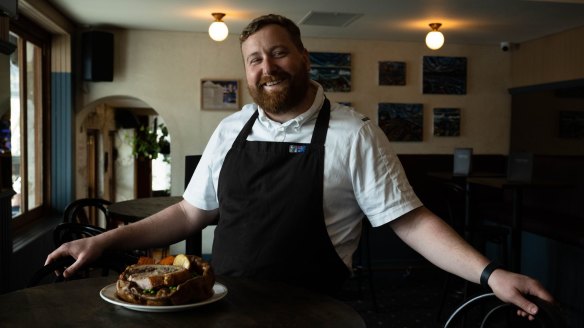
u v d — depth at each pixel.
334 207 1.62
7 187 3.82
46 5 4.99
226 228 1.67
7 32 3.71
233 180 1.66
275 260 1.58
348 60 6.67
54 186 5.89
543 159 6.16
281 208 1.60
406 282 5.65
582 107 5.99
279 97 1.60
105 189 8.83
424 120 6.91
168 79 6.36
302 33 6.39
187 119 6.41
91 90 6.19
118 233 1.66
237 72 6.47
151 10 5.34
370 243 6.32
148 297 1.27
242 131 1.73
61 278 1.84
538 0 4.77
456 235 1.49
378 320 4.50
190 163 3.68
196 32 6.39
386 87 6.80
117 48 6.25
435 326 4.36
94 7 5.24
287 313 1.29
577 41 5.96
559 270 4.85
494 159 6.98
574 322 4.64
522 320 1.47
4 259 3.73
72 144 6.00
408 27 6.02
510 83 7.05
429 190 6.81
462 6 5.07
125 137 9.99
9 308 1.29
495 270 1.33
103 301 1.35
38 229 4.96
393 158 1.65
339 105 1.71
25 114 5.04
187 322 1.22
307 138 1.65
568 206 5.64
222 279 1.54
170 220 1.78
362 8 5.18
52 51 5.83
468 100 6.98
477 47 6.97
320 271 1.60
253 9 5.25
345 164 1.61
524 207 6.23
